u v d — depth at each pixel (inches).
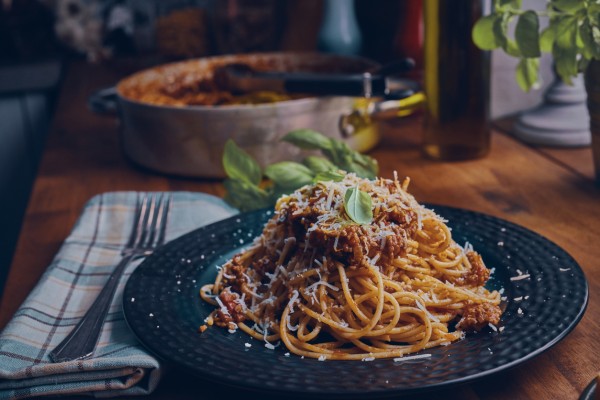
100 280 29.6
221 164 39.3
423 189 37.5
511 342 23.5
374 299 26.6
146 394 24.4
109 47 79.1
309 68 50.0
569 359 24.6
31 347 25.5
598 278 28.9
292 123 38.7
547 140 41.8
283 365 23.4
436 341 24.5
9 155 74.8
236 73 45.3
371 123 41.7
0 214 74.0
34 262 32.9
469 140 40.1
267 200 33.4
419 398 23.5
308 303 26.6
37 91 73.9
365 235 26.2
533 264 27.4
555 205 34.9
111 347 25.1
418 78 49.0
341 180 27.5
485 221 30.2
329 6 52.9
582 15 31.4
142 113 39.6
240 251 29.6
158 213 34.4
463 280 27.3
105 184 40.8
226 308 26.0
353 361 23.6
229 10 63.7
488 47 34.2
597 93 33.1
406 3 48.3
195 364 23.3
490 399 23.3
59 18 78.4
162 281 27.6
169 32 66.9
